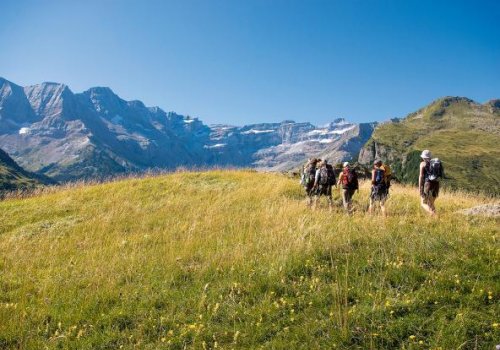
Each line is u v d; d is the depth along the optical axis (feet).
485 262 32.83
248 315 28.40
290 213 55.67
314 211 57.98
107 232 58.03
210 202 73.92
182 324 28.48
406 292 29.32
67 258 46.83
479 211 49.93
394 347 23.93
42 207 77.41
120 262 42.04
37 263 45.44
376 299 28.09
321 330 25.67
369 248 37.01
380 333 24.70
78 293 34.88
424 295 28.25
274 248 40.04
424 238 38.09
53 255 48.21
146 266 39.93
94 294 33.96
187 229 54.80
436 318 25.93
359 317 26.21
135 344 26.32
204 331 26.99
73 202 80.38
